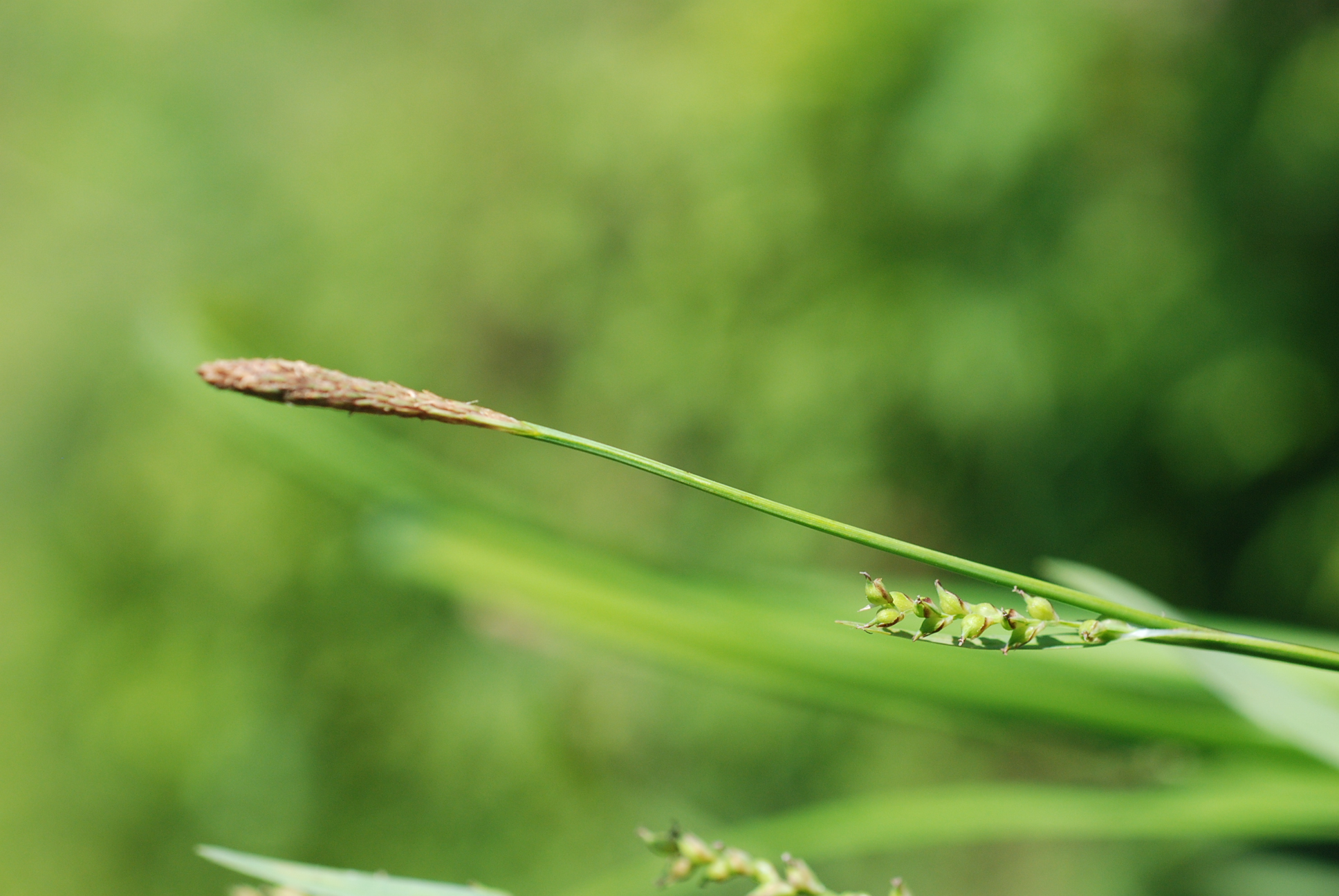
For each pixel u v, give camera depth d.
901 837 0.63
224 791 2.38
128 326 2.91
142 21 3.45
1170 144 2.16
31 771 2.49
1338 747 0.51
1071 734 0.66
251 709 2.39
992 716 0.65
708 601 0.71
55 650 2.56
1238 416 2.03
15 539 2.79
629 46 2.77
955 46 2.20
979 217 2.22
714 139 2.47
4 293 3.15
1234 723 0.62
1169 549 2.17
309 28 3.22
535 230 2.64
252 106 3.19
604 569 0.74
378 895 0.45
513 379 2.68
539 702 2.12
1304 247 2.02
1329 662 0.41
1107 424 2.16
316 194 2.92
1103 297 2.14
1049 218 2.17
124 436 2.75
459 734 2.18
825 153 2.35
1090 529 2.22
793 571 0.72
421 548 0.76
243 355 0.86
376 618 2.34
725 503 2.43
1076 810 0.63
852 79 2.29
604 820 2.07
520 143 2.73
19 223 3.27
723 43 2.50
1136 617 0.41
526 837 2.12
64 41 3.52
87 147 3.34
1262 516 2.09
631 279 2.56
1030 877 2.10
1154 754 0.65
